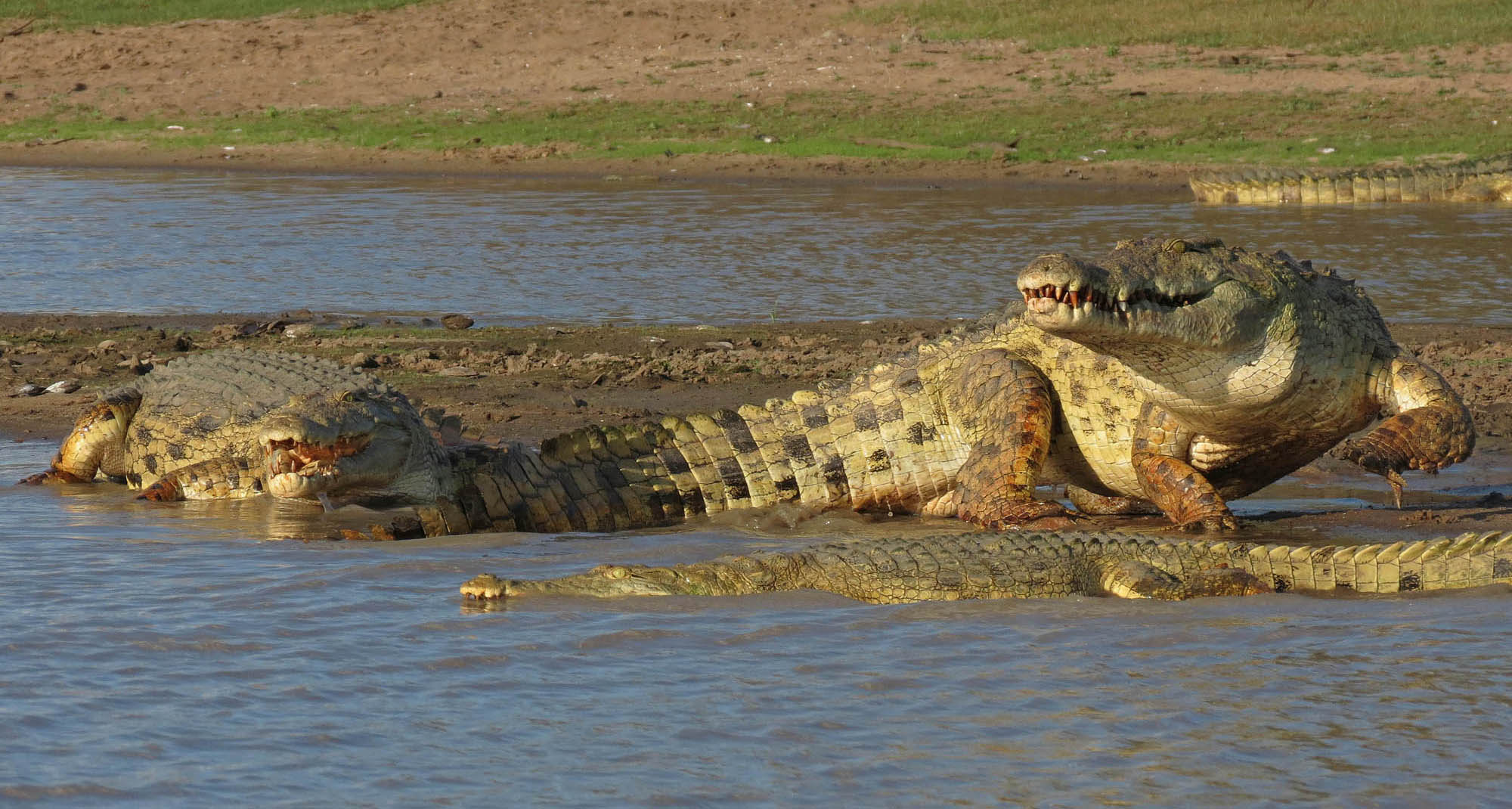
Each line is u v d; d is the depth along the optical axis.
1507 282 63.19
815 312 59.31
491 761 18.67
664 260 71.81
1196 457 33.09
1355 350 32.50
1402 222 81.69
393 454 34.59
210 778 18.05
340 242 78.25
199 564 28.61
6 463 40.34
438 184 105.50
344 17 157.25
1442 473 37.06
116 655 22.67
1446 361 48.12
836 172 107.25
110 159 121.19
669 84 134.38
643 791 17.75
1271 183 91.94
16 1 165.25
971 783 18.00
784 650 23.14
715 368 49.62
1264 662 22.48
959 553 27.03
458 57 145.75
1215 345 30.11
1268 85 124.44
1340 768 18.38
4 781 17.81
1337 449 39.38
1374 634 23.81
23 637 23.42
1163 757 18.77
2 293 65.12
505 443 38.09
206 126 130.00
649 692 21.20
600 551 30.52
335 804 17.34
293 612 25.08
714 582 26.42
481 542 31.44
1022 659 22.72
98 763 18.47
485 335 55.72
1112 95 124.31
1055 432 34.34
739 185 102.81
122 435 39.03
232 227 83.75
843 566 26.62
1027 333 34.72
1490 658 22.48
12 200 95.62
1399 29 135.75
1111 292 28.69
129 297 64.44
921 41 141.88
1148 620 24.78
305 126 127.94
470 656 22.75
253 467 36.84
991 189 99.25
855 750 19.05
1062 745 19.17
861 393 35.91
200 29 156.12
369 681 21.59
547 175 110.19
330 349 53.34
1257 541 30.66
